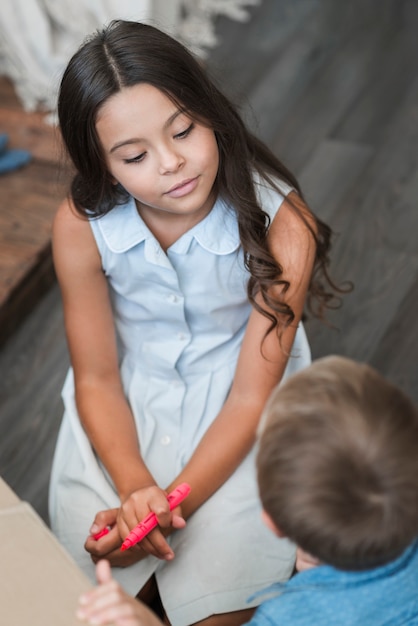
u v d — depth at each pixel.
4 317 2.12
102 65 1.16
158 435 1.45
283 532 0.88
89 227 1.35
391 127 2.69
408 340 2.07
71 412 1.47
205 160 1.21
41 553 0.86
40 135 2.59
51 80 2.65
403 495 0.81
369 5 3.20
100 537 1.30
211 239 1.34
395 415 0.84
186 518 1.34
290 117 2.74
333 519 0.82
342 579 0.91
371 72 2.91
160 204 1.24
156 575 1.33
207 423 1.46
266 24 3.12
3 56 2.79
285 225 1.35
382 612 0.92
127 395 1.50
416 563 0.92
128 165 1.21
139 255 1.35
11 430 1.97
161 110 1.16
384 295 2.18
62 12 2.61
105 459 1.38
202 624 1.30
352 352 2.05
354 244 2.31
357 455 0.81
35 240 2.26
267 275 1.32
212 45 3.02
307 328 2.10
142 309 1.43
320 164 2.57
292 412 0.85
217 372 1.48
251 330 1.40
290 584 0.95
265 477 0.86
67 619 0.80
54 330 2.18
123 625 0.80
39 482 1.87
